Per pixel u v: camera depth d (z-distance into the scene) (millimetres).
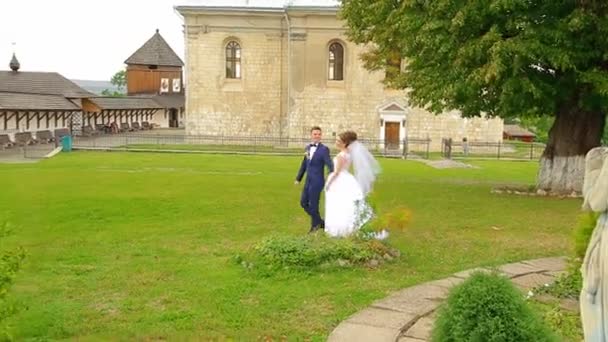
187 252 10211
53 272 8898
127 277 8625
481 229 12453
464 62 15828
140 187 19562
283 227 12547
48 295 7793
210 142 49312
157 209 14898
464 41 15969
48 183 20562
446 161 36438
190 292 7910
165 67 83312
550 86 16219
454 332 4629
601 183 4020
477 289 4707
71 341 6293
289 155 38812
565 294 7574
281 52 48906
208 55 49094
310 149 11836
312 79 47562
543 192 18578
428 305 7305
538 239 11492
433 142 47375
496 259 9789
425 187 20422
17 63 59781
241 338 6387
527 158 40656
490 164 35375
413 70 18656
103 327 6684
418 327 6586
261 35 48750
